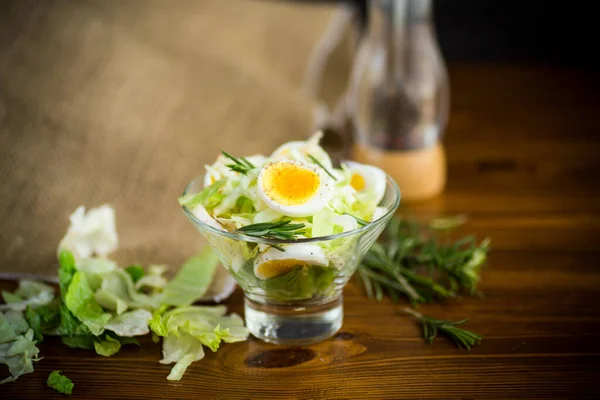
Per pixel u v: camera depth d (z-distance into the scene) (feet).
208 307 1.84
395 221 2.15
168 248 2.07
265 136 2.55
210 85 2.74
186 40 2.93
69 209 2.17
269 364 1.71
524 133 2.83
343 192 1.68
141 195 2.25
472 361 1.73
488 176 2.54
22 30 2.65
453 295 1.93
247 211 1.67
